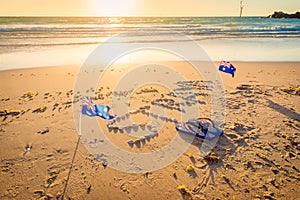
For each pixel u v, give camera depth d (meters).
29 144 6.50
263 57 18.83
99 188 5.02
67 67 15.05
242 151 6.29
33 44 22.41
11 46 21.17
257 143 6.65
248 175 5.40
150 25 45.59
